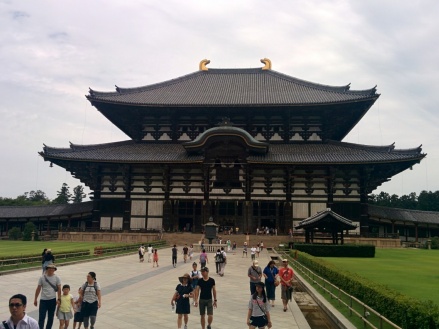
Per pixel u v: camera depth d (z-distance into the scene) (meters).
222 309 19.25
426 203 149.00
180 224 77.56
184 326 15.17
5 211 83.19
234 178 73.75
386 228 78.00
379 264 38.00
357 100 72.94
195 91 88.38
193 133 81.31
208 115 80.69
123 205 74.75
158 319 16.89
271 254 52.81
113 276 30.16
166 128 82.25
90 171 74.44
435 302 18.64
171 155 74.88
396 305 13.20
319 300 20.72
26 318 8.37
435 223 74.31
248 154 73.12
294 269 35.50
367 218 71.38
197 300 19.80
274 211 73.06
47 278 14.09
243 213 72.56
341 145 77.81
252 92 86.69
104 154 75.31
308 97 80.62
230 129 72.12
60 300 14.02
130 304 19.77
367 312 15.62
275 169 73.56
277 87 89.12
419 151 69.25
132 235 69.06
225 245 56.16
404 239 77.44
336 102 74.44
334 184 72.06
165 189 74.00
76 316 14.23
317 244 48.59
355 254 47.31
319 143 79.50
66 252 39.88
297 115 80.31
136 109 79.69
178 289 15.19
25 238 74.69
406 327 12.16
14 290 22.95
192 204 74.44
